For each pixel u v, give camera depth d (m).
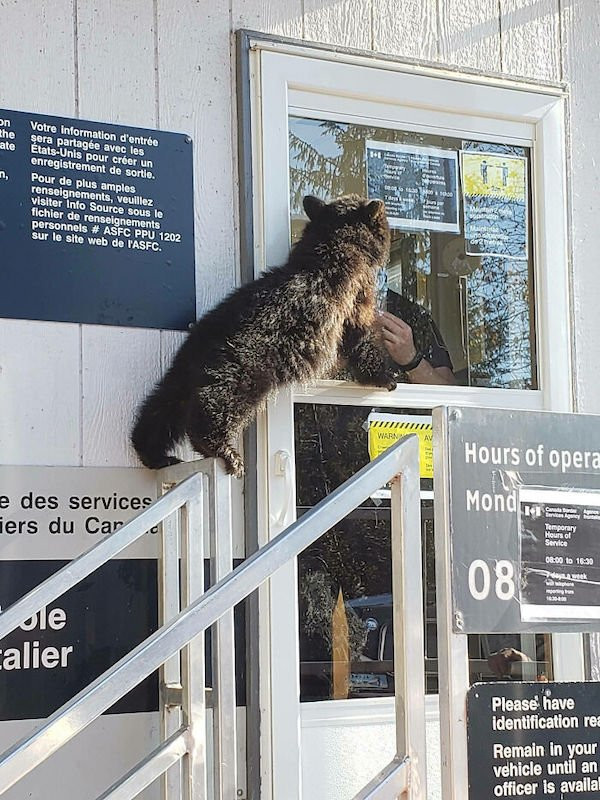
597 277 3.41
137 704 2.69
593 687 2.06
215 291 2.90
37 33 2.76
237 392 2.62
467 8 3.30
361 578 3.02
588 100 3.45
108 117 2.81
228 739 2.47
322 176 3.09
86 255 2.76
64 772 2.60
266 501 2.86
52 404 2.69
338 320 2.83
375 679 2.99
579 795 2.02
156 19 2.89
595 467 2.12
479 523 1.99
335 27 3.12
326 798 2.86
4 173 2.69
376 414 3.08
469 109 3.26
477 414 2.01
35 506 2.65
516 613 2.01
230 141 2.96
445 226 3.24
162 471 2.76
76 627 2.65
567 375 3.32
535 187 3.36
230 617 2.49
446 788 1.94
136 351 2.79
